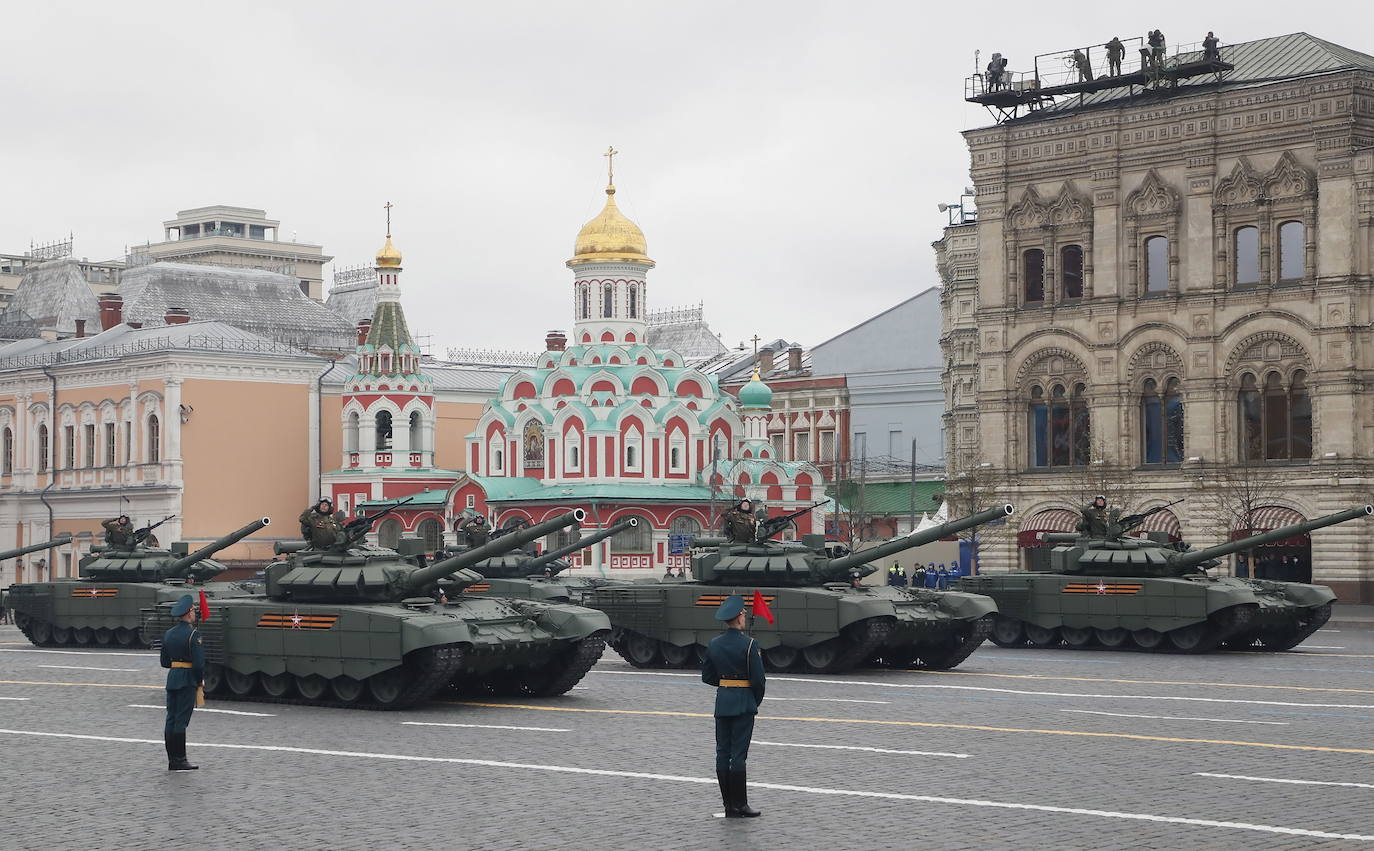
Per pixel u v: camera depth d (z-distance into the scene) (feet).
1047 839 54.85
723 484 294.25
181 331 302.45
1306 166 198.59
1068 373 216.95
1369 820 57.82
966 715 89.81
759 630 119.65
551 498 283.79
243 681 102.73
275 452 299.17
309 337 412.77
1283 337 200.44
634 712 93.25
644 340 305.94
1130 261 211.20
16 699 103.04
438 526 300.40
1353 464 194.90
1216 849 53.16
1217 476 203.51
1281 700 96.43
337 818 59.77
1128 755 73.56
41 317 416.46
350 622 95.86
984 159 222.28
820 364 361.51
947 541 250.37
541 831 57.00
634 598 124.06
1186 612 133.18
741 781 59.00
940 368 342.44
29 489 310.86
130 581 154.92
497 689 104.99
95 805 63.16
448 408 331.16
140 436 291.38
